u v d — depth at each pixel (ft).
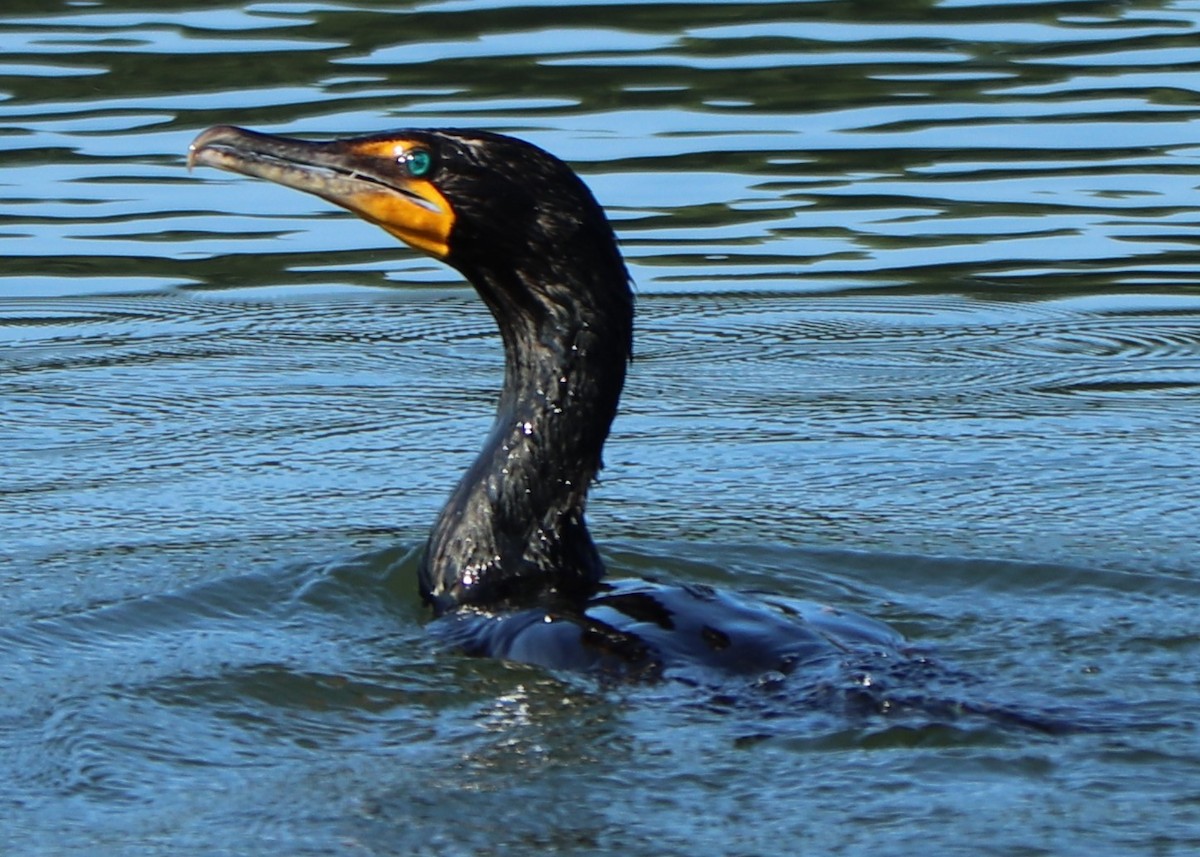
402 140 31.01
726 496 36.70
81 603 30.73
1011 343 47.60
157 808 23.71
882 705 25.05
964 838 22.16
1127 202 54.44
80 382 44.93
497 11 68.95
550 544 30.91
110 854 22.52
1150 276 51.01
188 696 26.96
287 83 61.41
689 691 25.73
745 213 54.08
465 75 62.23
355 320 50.06
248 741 25.57
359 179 31.01
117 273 52.21
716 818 22.86
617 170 55.93
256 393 44.09
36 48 65.51
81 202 55.52
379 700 26.73
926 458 39.09
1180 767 23.67
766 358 46.65
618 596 28.91
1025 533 34.37
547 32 66.69
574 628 27.73
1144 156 57.00
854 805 22.99
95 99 60.95
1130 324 48.67
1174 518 35.17
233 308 50.78
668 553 33.14
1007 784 23.38
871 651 26.78
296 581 31.73
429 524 35.04
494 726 25.64
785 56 64.59
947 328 48.73
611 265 31.01
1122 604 30.35
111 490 37.14
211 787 24.22
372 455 39.50
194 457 39.34
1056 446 39.83
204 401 43.45
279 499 36.58
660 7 69.31
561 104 59.82
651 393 44.09
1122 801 22.88
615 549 33.24
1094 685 26.50
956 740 24.22
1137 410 42.39
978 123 59.41
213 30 67.21
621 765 24.13
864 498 36.50
